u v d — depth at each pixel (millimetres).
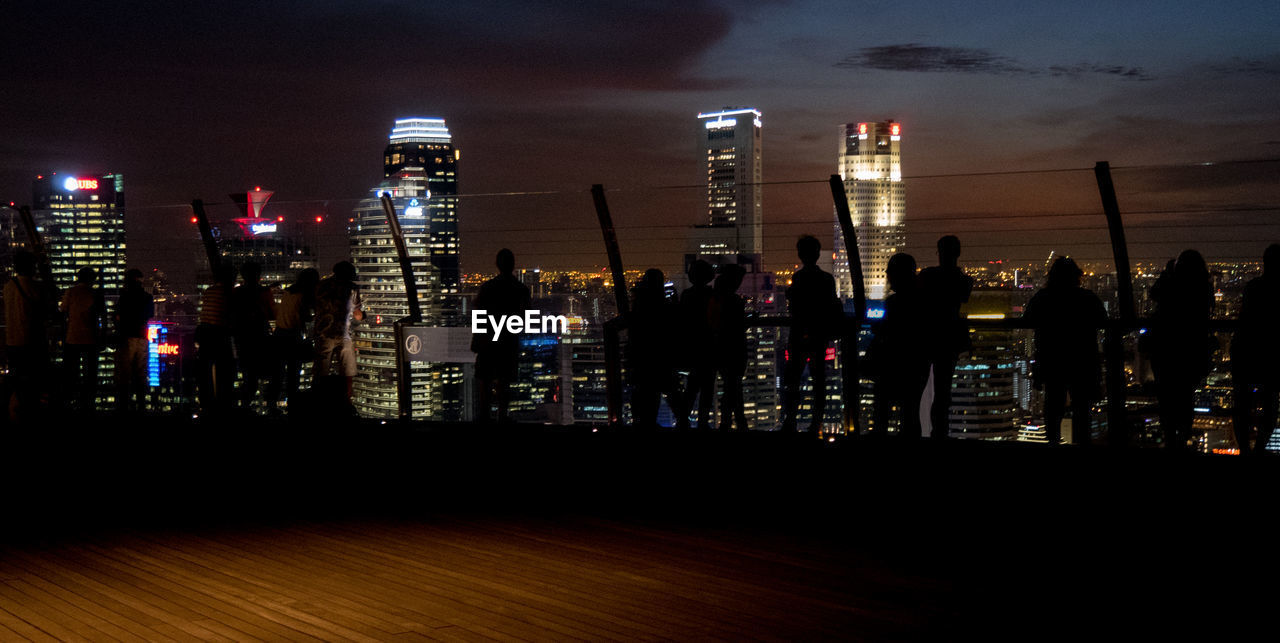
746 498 7125
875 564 5422
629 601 4816
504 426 10289
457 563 5574
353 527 6520
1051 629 4355
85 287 12258
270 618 4617
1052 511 6496
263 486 8016
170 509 7172
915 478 7492
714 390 9773
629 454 8727
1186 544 5691
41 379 11953
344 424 10773
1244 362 7809
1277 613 4535
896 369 8562
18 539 6277
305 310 11438
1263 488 6902
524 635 4328
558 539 6090
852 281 9211
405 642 4254
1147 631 4320
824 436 9016
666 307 9477
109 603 4895
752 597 4859
